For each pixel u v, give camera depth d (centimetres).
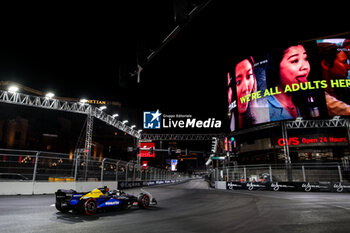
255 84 3153
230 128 3572
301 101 2750
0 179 1486
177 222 712
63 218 764
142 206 1011
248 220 743
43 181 1559
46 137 6278
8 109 5684
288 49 2975
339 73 2728
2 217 757
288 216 809
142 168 3434
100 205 872
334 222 704
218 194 1862
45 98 2497
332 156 3256
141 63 757
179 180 7719
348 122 2742
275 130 3666
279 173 2856
